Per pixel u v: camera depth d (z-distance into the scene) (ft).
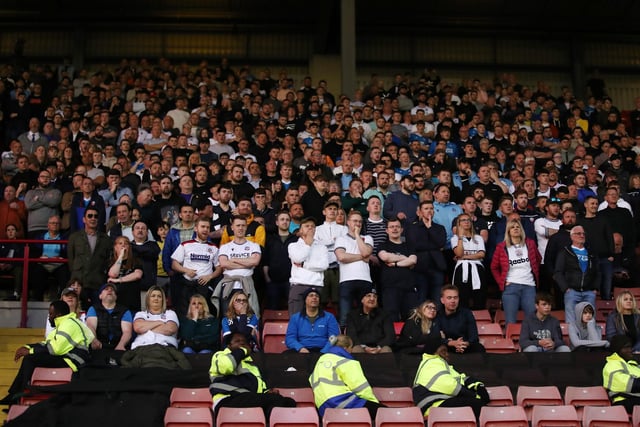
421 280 43.80
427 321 38.65
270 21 87.61
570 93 82.99
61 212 51.06
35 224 50.03
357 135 62.85
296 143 63.57
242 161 57.11
